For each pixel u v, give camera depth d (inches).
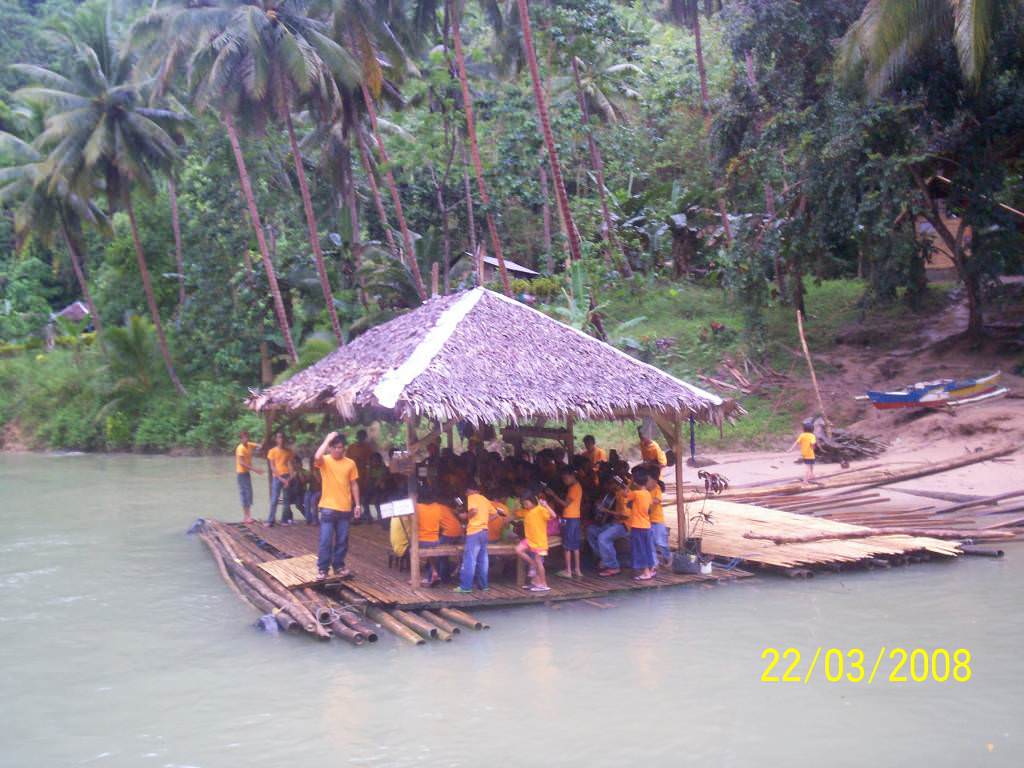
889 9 690.2
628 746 247.9
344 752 247.8
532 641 350.9
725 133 1042.7
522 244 1560.0
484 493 434.9
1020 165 944.9
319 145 1280.8
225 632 374.3
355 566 461.4
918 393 850.1
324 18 1092.5
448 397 394.6
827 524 544.7
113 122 1269.7
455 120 1215.6
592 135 1298.0
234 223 1328.7
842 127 884.6
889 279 940.0
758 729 258.8
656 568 454.6
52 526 660.1
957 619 368.2
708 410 463.8
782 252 1005.2
